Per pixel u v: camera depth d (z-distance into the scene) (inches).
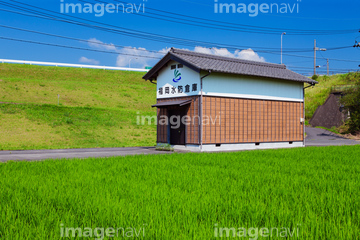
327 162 406.3
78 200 194.1
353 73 1883.6
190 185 246.4
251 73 700.0
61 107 1160.2
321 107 1605.6
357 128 1306.6
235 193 217.9
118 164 376.8
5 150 660.7
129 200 196.5
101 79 2134.6
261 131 737.0
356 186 245.3
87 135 931.3
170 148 646.5
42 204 185.9
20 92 1418.6
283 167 358.9
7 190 222.8
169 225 149.4
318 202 192.7
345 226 144.6
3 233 140.2
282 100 783.1
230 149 680.4
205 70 634.8
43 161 406.9
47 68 2202.3
